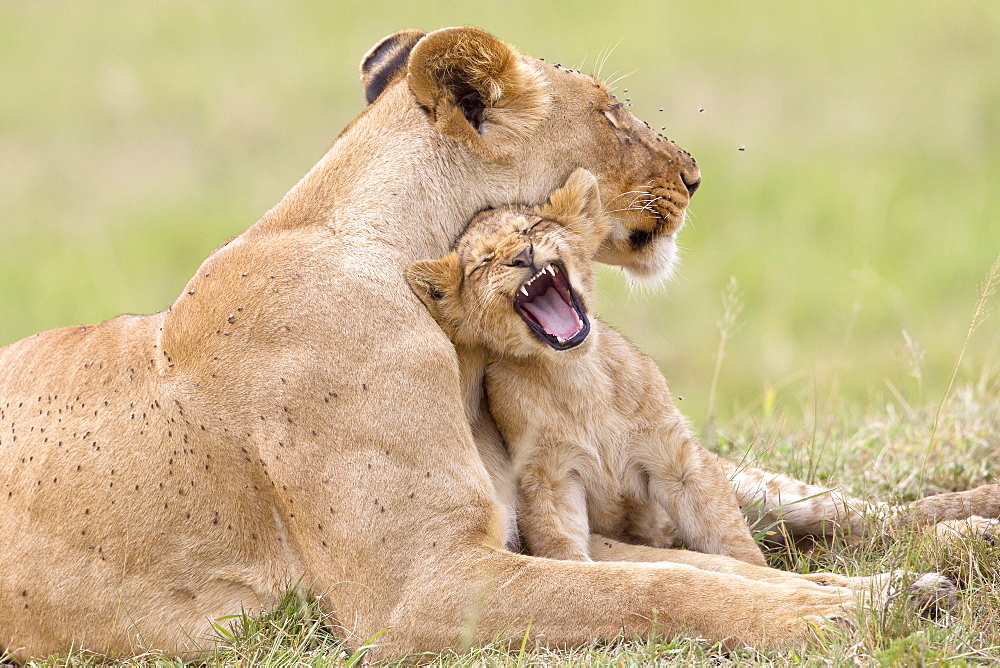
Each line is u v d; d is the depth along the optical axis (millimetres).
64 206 23609
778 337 17156
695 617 6555
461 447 7023
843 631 6316
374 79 8625
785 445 10211
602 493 8242
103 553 7316
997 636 6340
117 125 26750
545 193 8047
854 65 27422
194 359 7203
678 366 16938
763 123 25094
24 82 28719
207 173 24891
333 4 33125
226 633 7016
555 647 6668
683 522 8180
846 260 19844
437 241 7648
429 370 7039
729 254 20250
